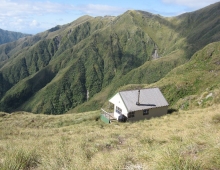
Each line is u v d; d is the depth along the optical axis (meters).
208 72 78.44
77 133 21.14
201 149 6.71
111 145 12.22
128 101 36.66
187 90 73.81
